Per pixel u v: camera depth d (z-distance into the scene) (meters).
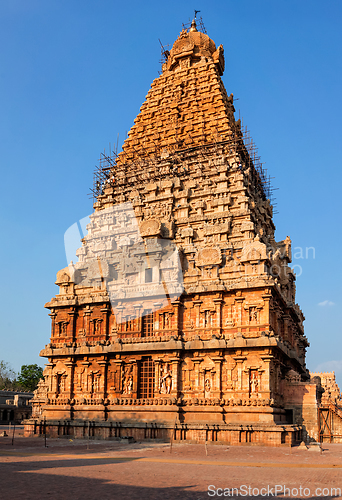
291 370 62.78
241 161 73.94
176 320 61.25
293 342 74.00
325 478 29.09
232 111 85.38
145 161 79.62
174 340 59.69
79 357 65.50
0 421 101.50
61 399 63.69
